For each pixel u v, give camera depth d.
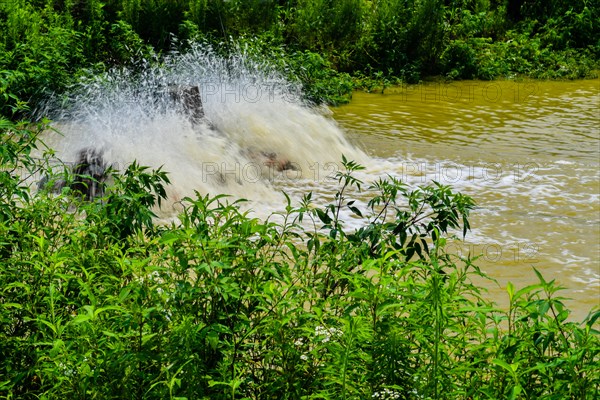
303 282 3.87
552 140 13.01
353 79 18.59
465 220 4.52
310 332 3.36
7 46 15.12
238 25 19.38
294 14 20.86
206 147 10.82
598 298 6.61
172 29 19.05
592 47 22.95
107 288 3.50
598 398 3.03
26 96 13.51
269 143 11.34
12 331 3.90
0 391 3.29
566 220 8.77
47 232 4.18
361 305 3.31
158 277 3.63
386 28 20.47
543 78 20.47
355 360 3.20
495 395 3.10
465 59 20.50
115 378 3.08
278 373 3.43
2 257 4.12
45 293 3.71
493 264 7.33
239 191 9.75
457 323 3.48
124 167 9.48
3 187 4.48
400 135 13.30
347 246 4.07
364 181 10.50
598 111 15.85
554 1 24.83
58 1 18.08
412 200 4.62
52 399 3.20
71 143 11.17
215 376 3.39
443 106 16.25
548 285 3.18
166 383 2.95
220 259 3.46
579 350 3.00
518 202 9.45
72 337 3.24
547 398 2.96
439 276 3.40
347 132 13.35
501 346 3.20
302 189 10.05
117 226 4.21
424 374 3.19
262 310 3.53
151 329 3.23
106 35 17.88
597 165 11.32
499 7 24.20
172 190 9.26
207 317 3.52
